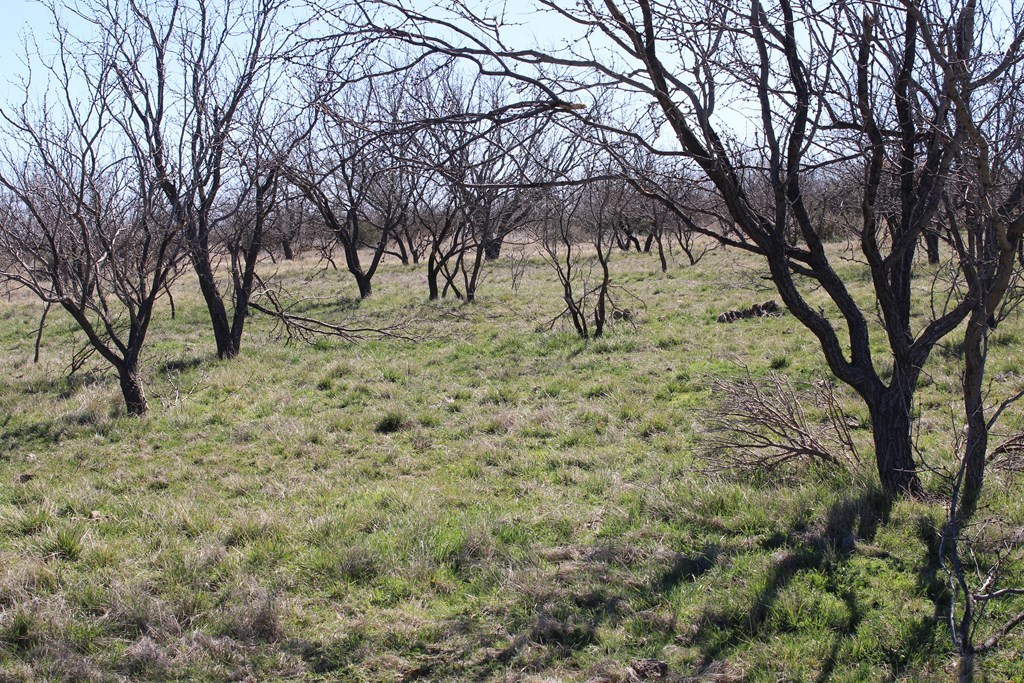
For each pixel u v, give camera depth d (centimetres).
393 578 473
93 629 419
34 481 735
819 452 609
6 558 516
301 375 1138
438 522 557
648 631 407
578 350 1216
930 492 538
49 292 909
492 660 392
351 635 413
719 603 421
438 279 2359
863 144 491
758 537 504
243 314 1343
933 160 486
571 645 401
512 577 464
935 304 1266
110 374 1200
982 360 483
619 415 848
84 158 893
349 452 798
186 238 1025
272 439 844
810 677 363
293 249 3481
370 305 1880
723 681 363
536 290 1969
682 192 537
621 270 2347
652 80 440
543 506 597
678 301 1650
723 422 677
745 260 2306
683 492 576
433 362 1212
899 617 397
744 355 1112
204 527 574
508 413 879
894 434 536
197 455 809
